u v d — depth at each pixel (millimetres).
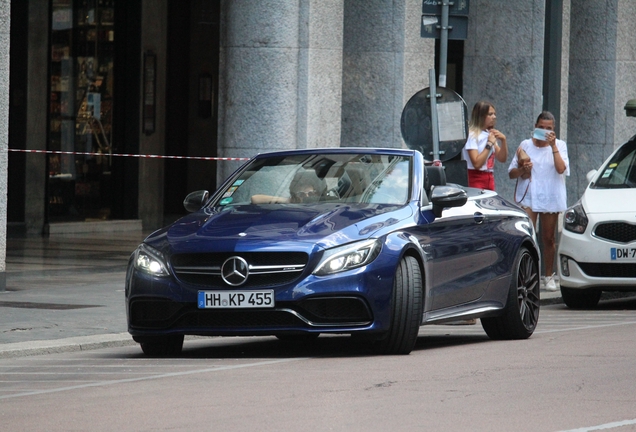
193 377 19219
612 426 14805
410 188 23125
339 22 41594
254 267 20828
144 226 57500
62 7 52844
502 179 49344
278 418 15422
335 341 24688
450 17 32688
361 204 22797
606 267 31859
